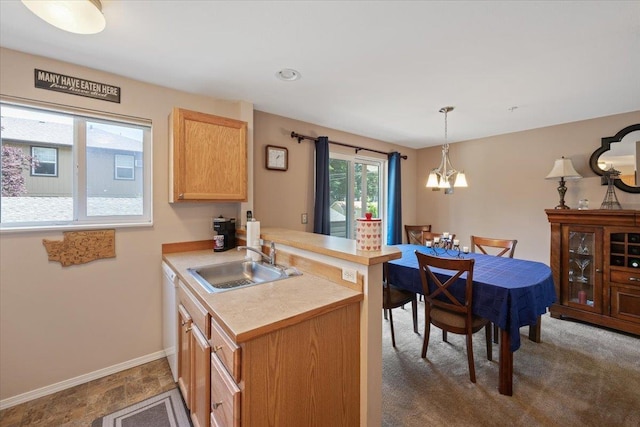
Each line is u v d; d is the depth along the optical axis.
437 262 2.07
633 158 2.94
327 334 1.28
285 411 1.15
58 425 1.66
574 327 2.91
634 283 2.67
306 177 3.35
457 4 1.38
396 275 2.47
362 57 1.89
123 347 2.21
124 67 2.03
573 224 3.01
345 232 3.94
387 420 1.66
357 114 3.06
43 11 1.29
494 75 2.13
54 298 1.95
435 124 3.42
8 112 1.86
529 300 1.86
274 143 3.07
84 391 1.95
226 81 2.26
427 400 1.83
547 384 1.98
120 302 2.19
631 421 1.65
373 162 4.33
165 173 2.35
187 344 1.62
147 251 2.29
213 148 2.30
